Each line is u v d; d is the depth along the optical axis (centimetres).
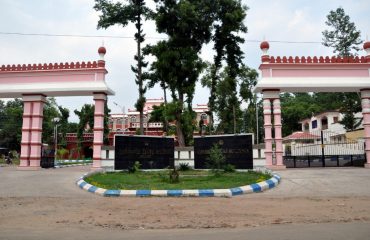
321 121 4788
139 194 1106
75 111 4594
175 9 2242
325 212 819
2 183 1409
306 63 1948
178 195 1099
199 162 1928
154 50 2262
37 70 2095
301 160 2217
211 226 684
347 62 1962
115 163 1862
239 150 1820
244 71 3450
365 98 1972
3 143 5153
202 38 2419
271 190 1210
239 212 830
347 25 3922
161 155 1959
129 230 656
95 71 2041
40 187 1305
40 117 2120
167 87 2417
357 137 3117
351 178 1430
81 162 3544
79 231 647
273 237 570
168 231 643
